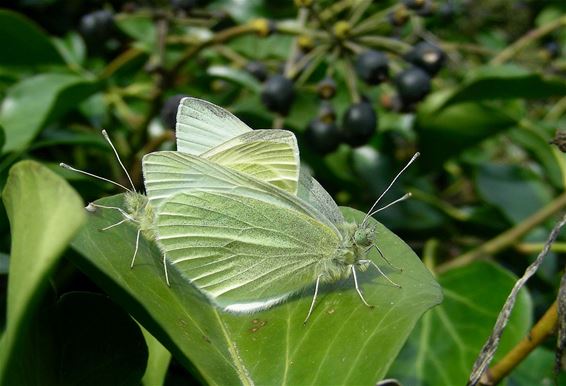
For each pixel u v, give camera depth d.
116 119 0.22
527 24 0.28
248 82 0.20
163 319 0.12
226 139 0.16
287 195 0.14
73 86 0.18
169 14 0.21
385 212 0.21
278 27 0.19
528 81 0.19
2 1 0.24
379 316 0.13
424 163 0.22
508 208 0.21
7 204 0.11
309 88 0.19
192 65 0.23
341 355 0.12
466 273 0.17
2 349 0.10
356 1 0.20
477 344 0.16
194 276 0.14
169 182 0.14
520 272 0.20
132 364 0.12
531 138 0.22
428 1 0.19
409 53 0.19
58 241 0.09
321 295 0.14
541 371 0.17
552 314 0.13
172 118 0.18
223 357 0.12
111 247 0.13
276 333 0.13
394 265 0.14
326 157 0.20
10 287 0.10
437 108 0.20
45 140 0.19
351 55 0.19
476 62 0.27
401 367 0.16
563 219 0.13
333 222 0.15
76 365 0.12
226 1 0.24
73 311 0.12
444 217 0.21
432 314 0.17
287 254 0.14
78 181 0.18
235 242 0.14
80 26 0.21
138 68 0.23
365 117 0.18
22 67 0.21
